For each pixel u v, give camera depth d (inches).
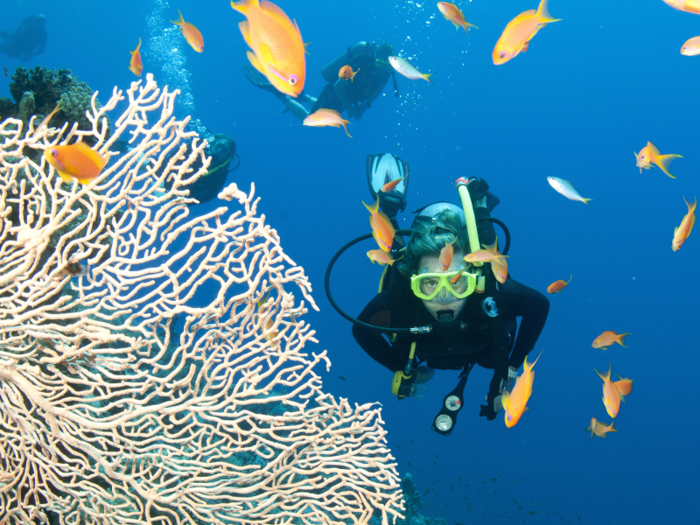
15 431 95.6
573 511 1129.4
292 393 95.3
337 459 103.2
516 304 109.7
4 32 813.9
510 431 1256.2
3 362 87.5
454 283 95.7
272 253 84.7
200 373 91.8
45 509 107.8
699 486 1358.3
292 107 434.9
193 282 87.3
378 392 1244.5
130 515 98.4
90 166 69.2
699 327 1877.5
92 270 86.2
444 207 116.8
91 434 105.1
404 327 107.1
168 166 84.8
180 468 97.0
